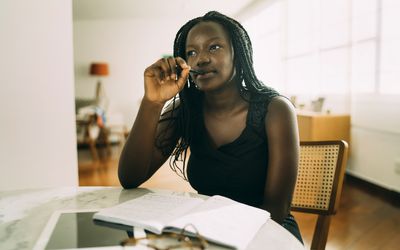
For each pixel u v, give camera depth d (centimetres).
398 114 286
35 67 181
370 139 321
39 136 185
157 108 90
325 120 337
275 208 84
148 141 90
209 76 89
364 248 187
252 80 96
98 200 77
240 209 67
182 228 56
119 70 688
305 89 446
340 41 366
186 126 102
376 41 312
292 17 477
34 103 183
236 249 51
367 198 279
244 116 95
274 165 87
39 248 51
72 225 60
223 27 92
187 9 617
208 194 96
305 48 442
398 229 213
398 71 289
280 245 53
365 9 325
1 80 175
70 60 189
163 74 86
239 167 91
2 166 179
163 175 368
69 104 191
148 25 690
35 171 186
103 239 54
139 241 53
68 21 187
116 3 548
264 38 593
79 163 444
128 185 91
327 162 102
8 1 173
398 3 287
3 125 177
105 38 677
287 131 88
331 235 204
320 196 101
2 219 65
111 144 639
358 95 337
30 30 178
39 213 68
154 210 66
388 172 298
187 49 93
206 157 96
